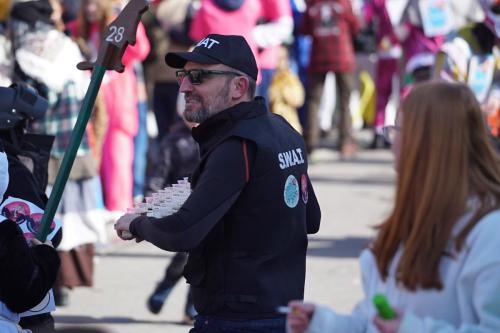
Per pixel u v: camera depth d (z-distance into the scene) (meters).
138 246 18.61
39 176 9.44
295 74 26.55
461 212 5.84
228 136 7.94
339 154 28.22
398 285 5.99
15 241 7.54
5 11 14.54
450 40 14.58
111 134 18.72
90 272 14.43
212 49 8.16
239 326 8.03
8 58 14.65
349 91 27.11
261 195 8.00
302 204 8.45
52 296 8.47
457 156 5.90
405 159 6.02
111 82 18.48
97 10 17.62
